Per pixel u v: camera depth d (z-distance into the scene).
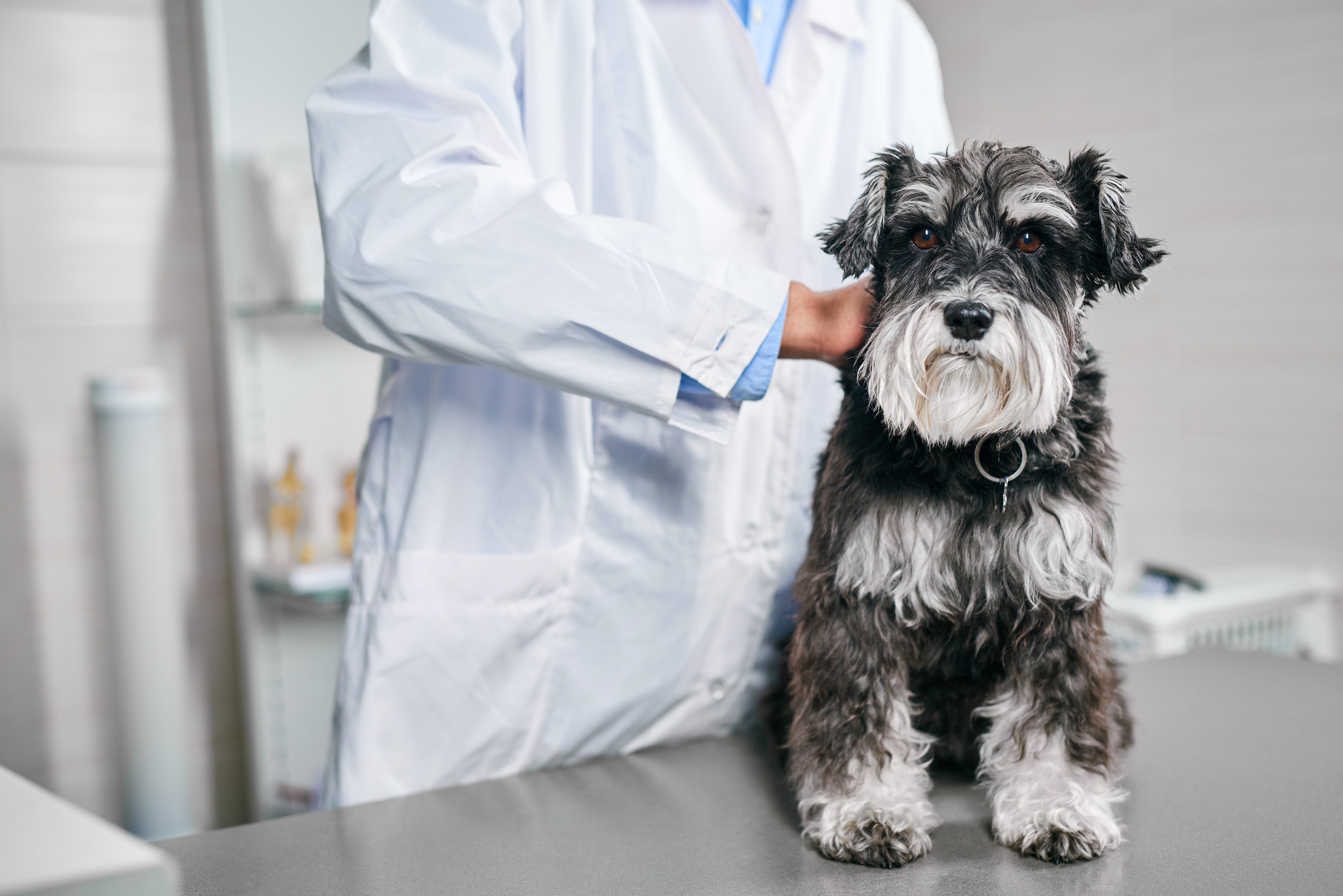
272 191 2.62
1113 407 2.93
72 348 2.83
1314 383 2.53
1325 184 2.47
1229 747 1.28
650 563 1.34
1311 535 2.56
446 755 1.31
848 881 0.95
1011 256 0.97
